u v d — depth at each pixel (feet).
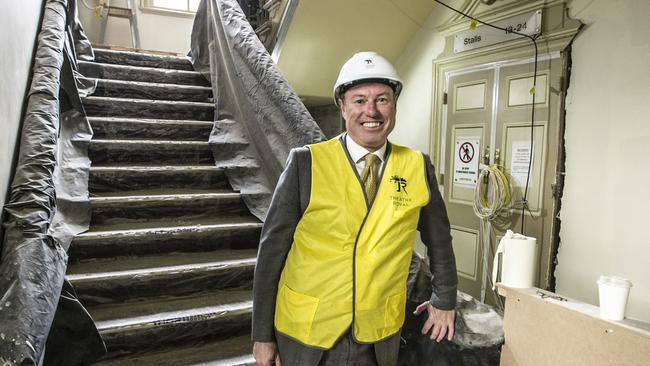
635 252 9.17
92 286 6.45
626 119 9.31
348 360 3.99
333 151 4.06
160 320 6.14
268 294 4.18
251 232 8.27
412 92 15.47
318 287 3.91
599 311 4.87
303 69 15.70
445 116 13.98
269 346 4.26
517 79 11.64
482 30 12.48
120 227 7.82
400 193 4.02
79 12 20.06
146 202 8.25
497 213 12.05
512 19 11.62
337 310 3.86
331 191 3.89
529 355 5.33
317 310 3.90
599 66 9.84
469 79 13.05
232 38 10.91
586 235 10.17
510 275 5.74
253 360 6.06
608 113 9.67
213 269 7.16
